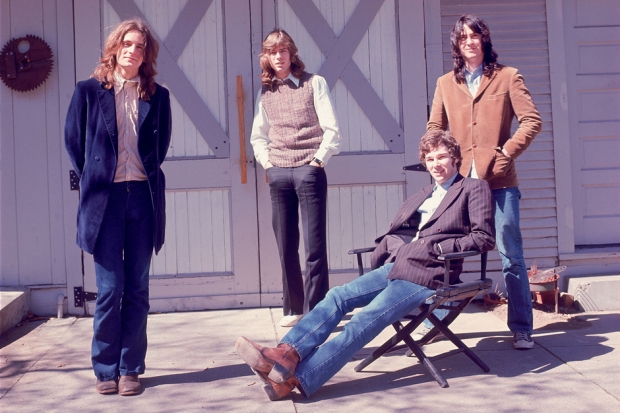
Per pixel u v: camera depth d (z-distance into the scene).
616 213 5.11
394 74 4.88
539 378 3.28
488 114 3.75
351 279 4.87
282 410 2.95
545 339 3.94
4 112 4.72
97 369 3.22
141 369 3.28
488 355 3.67
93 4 4.74
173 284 4.79
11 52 4.67
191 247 4.81
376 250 3.61
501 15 4.95
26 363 3.68
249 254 4.82
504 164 3.69
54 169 4.74
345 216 4.87
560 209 4.98
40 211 4.75
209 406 3.02
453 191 3.42
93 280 4.77
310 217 4.17
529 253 4.98
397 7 4.86
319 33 4.84
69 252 4.75
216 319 4.54
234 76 4.80
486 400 3.02
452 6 4.91
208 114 4.80
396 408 2.95
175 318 4.60
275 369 2.97
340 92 4.86
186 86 4.79
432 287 3.22
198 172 4.79
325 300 3.28
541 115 4.97
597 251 5.00
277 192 4.23
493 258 4.93
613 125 5.08
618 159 5.09
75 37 4.74
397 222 3.62
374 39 4.87
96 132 3.18
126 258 3.27
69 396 3.17
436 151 3.48
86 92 3.19
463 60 3.87
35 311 4.76
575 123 5.07
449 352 3.41
